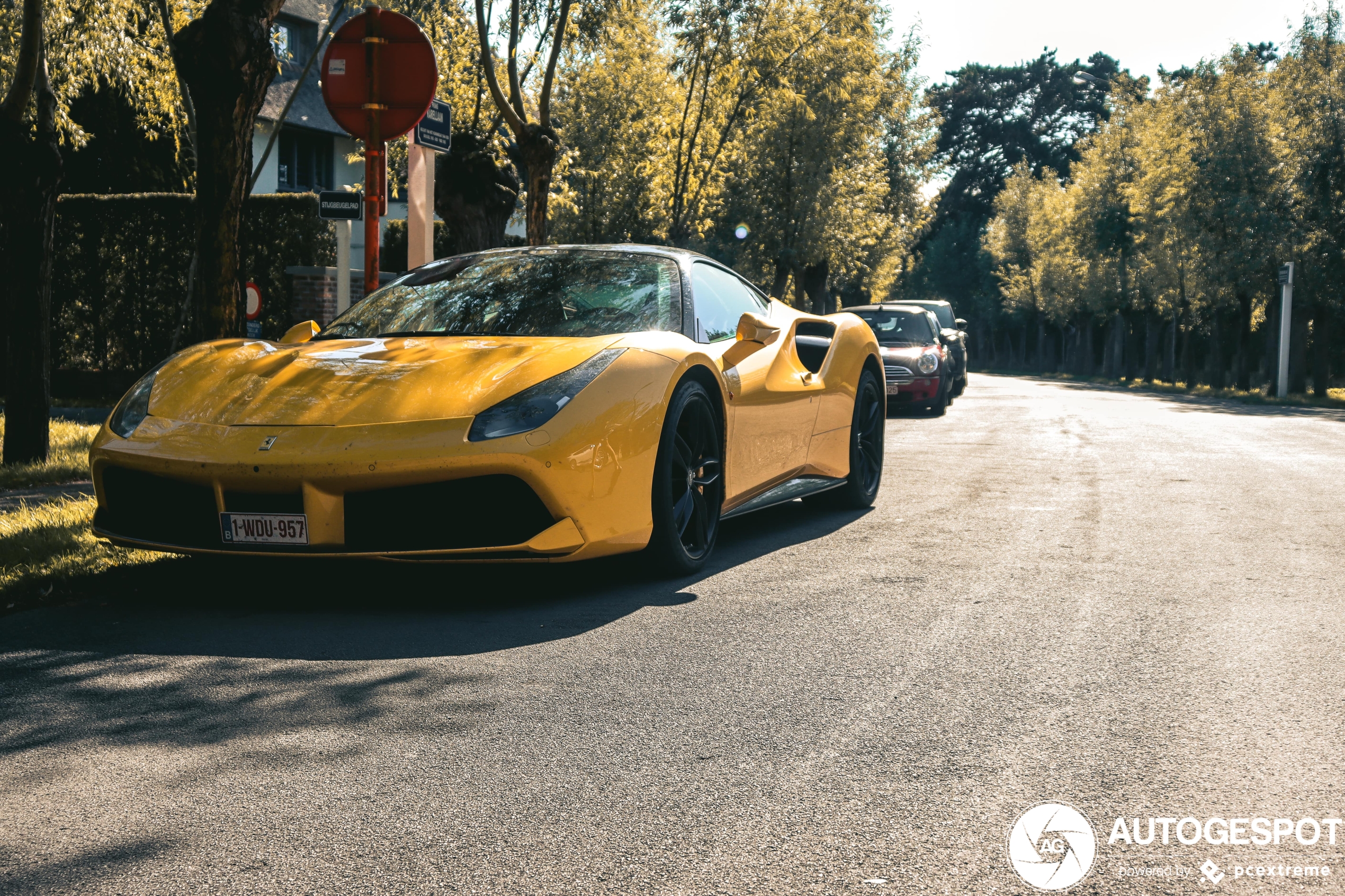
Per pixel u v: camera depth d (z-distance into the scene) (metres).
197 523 3.64
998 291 57.19
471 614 3.63
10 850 1.97
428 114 6.88
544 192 11.22
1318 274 26.22
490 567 4.39
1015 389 25.62
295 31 24.97
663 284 4.60
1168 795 2.21
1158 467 8.09
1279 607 3.77
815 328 5.68
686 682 2.92
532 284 4.62
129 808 2.14
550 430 3.51
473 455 3.40
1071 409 16.05
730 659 3.13
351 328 4.54
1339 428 12.43
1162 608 3.75
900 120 34.62
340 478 3.41
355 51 5.70
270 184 24.27
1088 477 7.43
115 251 13.62
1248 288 27.98
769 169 25.20
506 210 11.98
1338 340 37.19
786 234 25.58
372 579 4.15
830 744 2.48
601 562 4.48
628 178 21.06
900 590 4.01
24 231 7.04
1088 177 39.75
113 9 11.10
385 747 2.46
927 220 38.03
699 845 1.98
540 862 1.92
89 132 18.41
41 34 6.73
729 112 19.56
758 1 17.06
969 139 62.19
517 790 2.22
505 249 5.08
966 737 2.53
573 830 2.04
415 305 4.61
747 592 3.96
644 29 19.03
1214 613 3.68
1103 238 38.31
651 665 3.07
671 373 3.99
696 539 4.27
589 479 3.60
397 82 5.70
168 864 1.91
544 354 3.84
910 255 53.25
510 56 11.40
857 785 2.25
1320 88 26.89
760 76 18.09
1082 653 3.21
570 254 4.88
